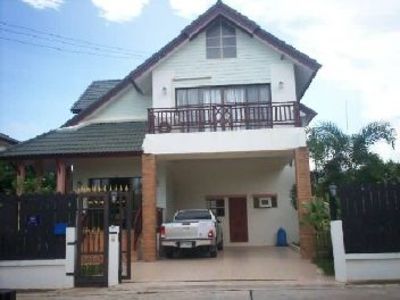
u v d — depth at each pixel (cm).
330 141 1666
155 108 1565
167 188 1772
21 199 1020
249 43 1702
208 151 1477
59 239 1005
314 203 1309
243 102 1638
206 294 873
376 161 1648
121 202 1085
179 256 1511
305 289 898
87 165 1781
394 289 875
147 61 1688
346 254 966
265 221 1966
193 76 1694
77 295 909
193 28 1678
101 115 1875
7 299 447
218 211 1986
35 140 1662
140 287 956
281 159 1827
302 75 1738
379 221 971
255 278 1017
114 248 999
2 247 1005
